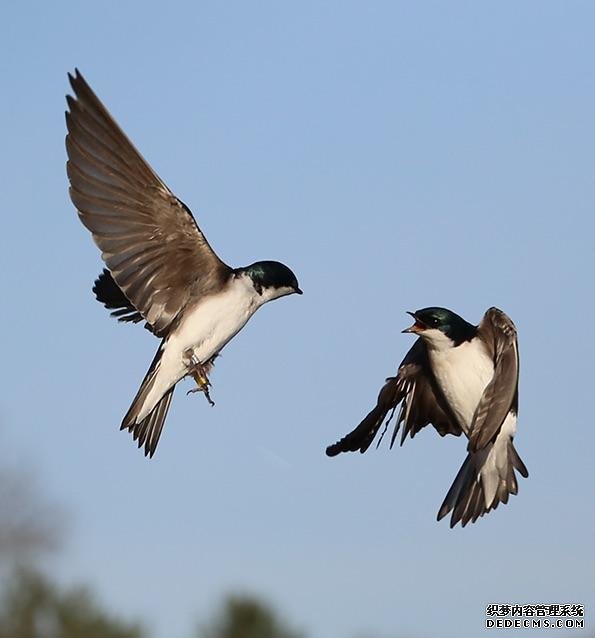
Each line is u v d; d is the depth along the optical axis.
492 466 11.97
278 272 12.21
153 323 11.91
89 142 11.17
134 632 7.99
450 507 12.00
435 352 12.08
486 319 11.70
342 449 12.80
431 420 13.09
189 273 11.91
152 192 11.44
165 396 12.01
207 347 11.88
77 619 7.95
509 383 10.95
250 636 8.82
